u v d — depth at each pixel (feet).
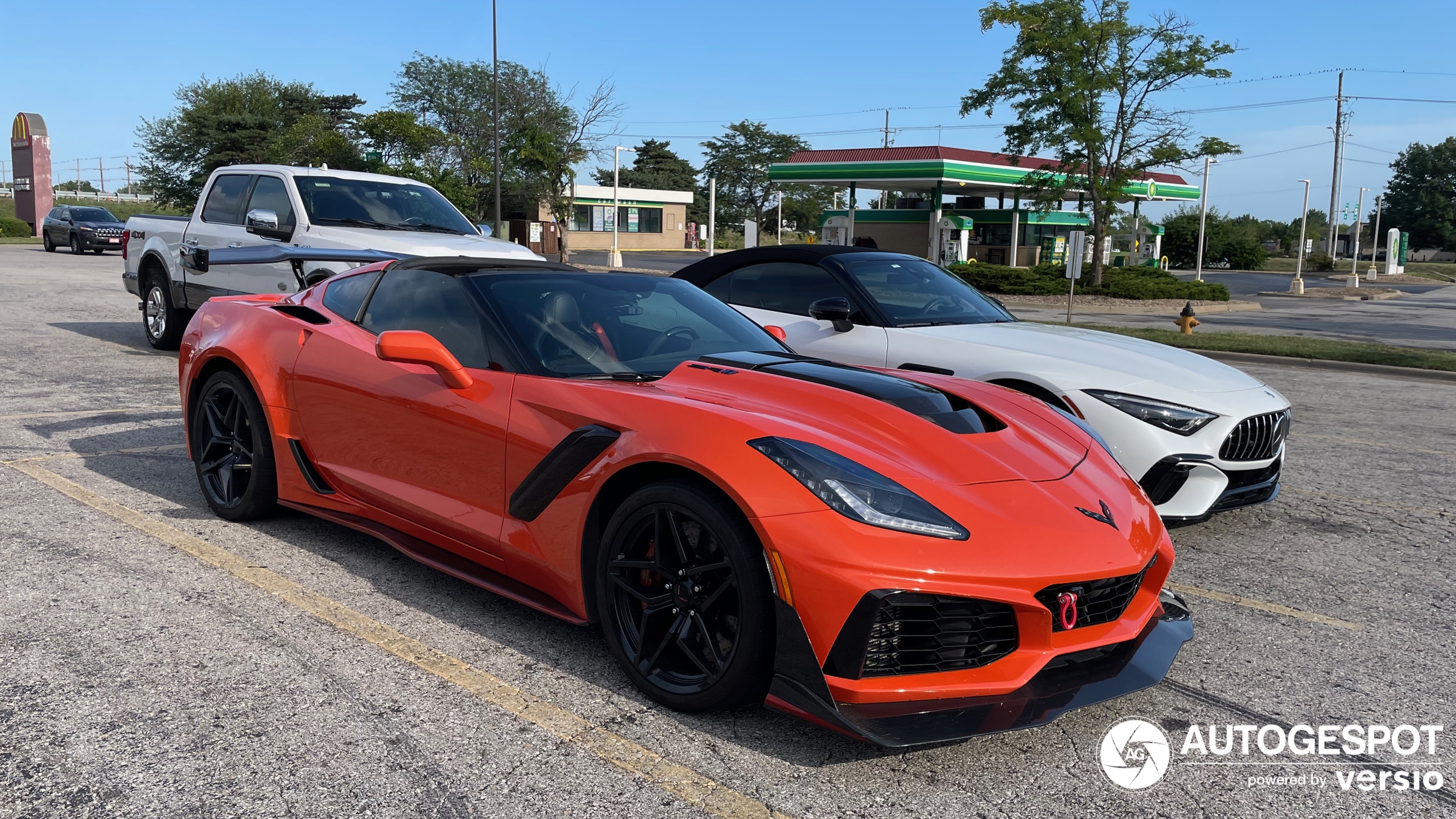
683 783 7.69
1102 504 9.12
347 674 9.32
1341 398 31.68
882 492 8.16
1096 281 87.71
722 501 8.36
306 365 12.76
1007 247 142.20
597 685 9.32
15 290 50.57
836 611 7.71
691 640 8.72
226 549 12.74
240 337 13.67
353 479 12.16
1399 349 45.42
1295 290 111.45
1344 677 10.34
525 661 9.78
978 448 9.23
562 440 9.63
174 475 16.34
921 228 143.95
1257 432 14.78
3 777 7.34
